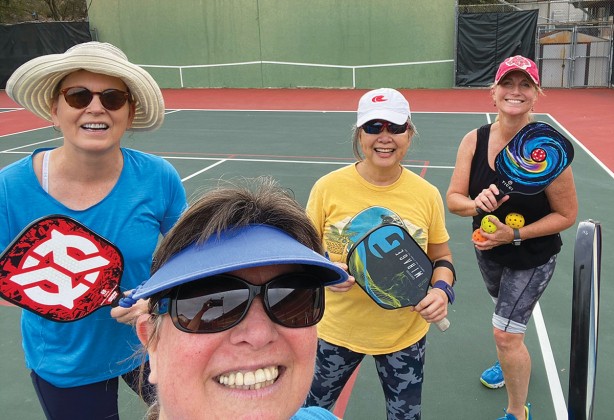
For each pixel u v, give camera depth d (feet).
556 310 14.90
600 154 33.68
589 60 69.41
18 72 6.87
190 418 3.39
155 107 7.71
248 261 3.13
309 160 34.76
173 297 3.32
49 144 42.32
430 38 71.56
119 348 7.27
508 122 9.30
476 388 11.69
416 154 35.42
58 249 6.42
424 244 8.37
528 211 9.26
